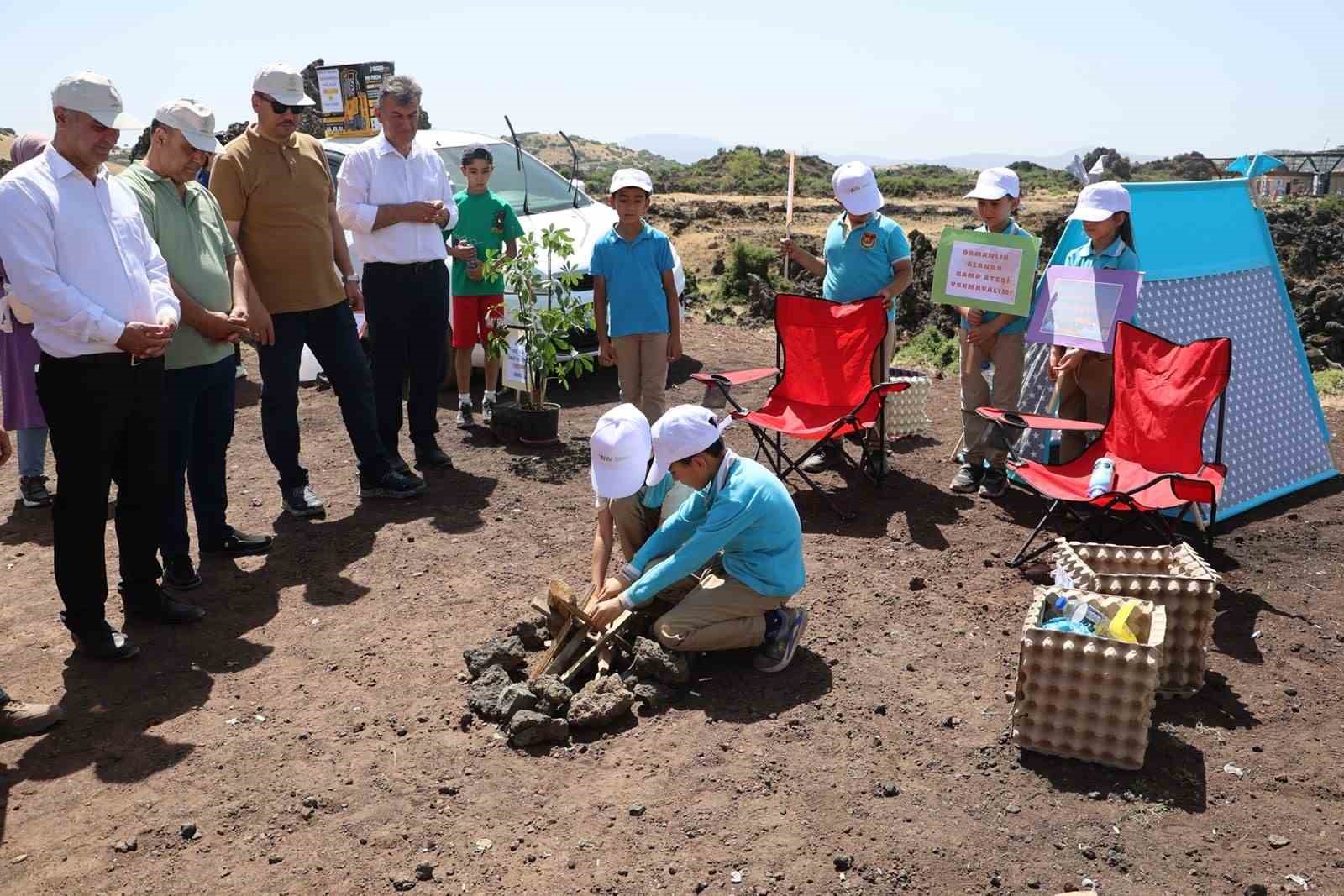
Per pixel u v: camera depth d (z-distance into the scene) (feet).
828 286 21.80
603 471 14.05
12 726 12.75
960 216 112.98
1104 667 11.58
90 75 12.82
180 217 15.71
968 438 20.89
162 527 15.33
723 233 88.38
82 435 13.52
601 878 10.17
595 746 12.46
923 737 12.51
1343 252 79.10
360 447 20.45
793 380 21.59
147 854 10.66
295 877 10.28
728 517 13.32
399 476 20.85
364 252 20.68
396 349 21.15
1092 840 10.64
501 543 18.63
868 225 20.93
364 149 20.34
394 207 20.22
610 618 13.88
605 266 21.43
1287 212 95.91
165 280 14.57
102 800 11.53
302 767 12.09
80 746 12.57
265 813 11.28
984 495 20.65
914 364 33.76
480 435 25.25
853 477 21.88
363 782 11.79
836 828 10.84
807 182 173.17
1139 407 17.95
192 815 11.26
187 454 16.46
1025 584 16.76
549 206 30.58
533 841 10.75
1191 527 19.03
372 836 10.86
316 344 19.40
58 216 12.93
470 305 24.82
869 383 20.79
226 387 17.24
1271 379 21.36
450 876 10.25
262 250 18.13
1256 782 11.63
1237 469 20.16
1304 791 11.46
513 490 21.38
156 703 13.51
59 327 12.90
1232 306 21.07
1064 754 11.98
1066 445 19.62
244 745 12.53
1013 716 12.17
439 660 14.52
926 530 19.02
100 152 13.16
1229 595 16.40
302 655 14.73
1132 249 18.81
